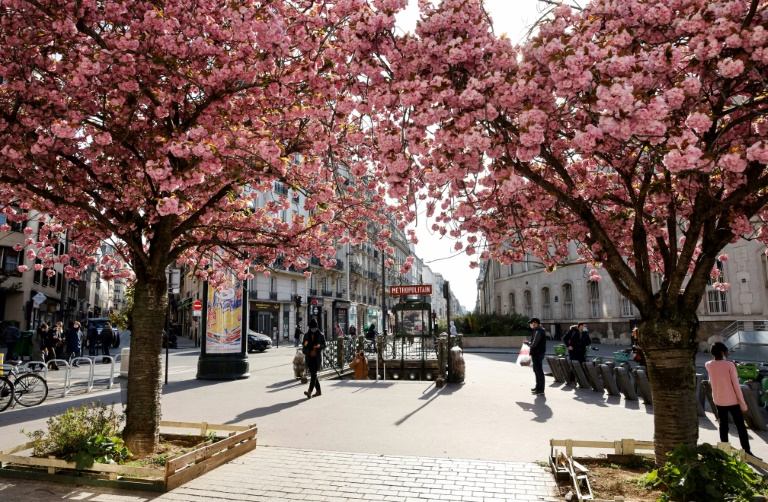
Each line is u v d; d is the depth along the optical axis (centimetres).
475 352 2744
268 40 500
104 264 934
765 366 1095
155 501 463
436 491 490
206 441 641
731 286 2325
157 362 630
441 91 383
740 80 410
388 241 870
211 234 814
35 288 3450
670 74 396
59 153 619
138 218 650
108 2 545
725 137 468
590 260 672
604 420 844
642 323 518
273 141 578
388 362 1781
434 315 3080
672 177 499
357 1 441
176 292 1441
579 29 381
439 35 395
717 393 643
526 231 703
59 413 944
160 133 623
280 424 816
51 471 530
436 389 1244
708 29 353
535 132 361
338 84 513
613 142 428
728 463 412
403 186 431
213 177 573
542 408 961
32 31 565
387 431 762
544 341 1158
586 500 412
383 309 3052
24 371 1225
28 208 706
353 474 544
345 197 808
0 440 726
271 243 781
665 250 577
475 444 680
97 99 614
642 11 393
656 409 506
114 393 1212
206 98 600
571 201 499
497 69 392
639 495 450
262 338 3042
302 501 463
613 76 360
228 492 488
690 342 499
